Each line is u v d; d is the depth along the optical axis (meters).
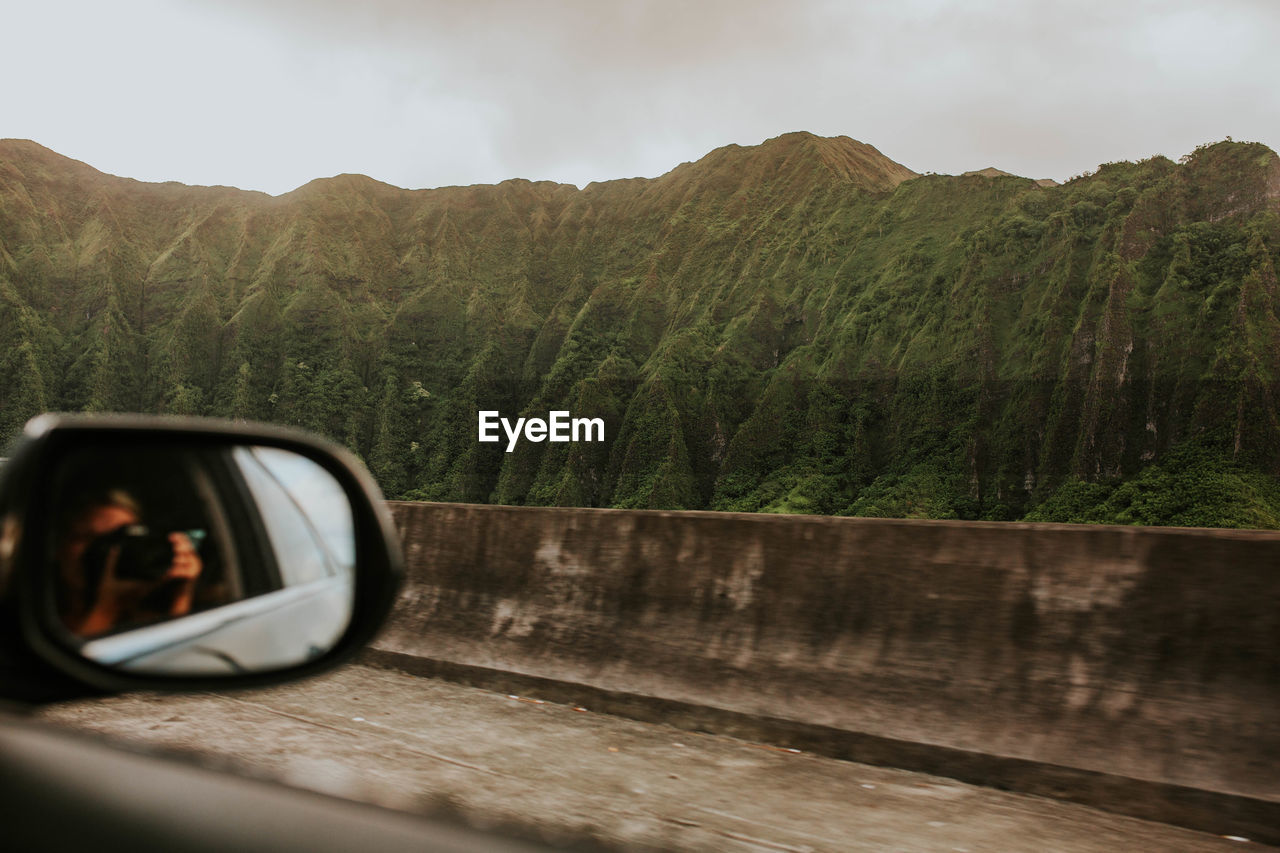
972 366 155.62
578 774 3.74
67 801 1.83
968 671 3.93
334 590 1.92
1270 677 3.35
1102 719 3.59
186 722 4.11
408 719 4.41
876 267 188.00
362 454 197.50
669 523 4.93
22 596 1.21
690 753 4.07
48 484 1.28
